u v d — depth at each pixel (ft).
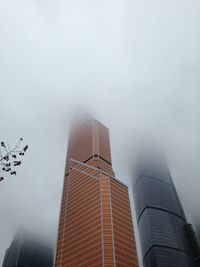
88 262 601.21
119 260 588.09
